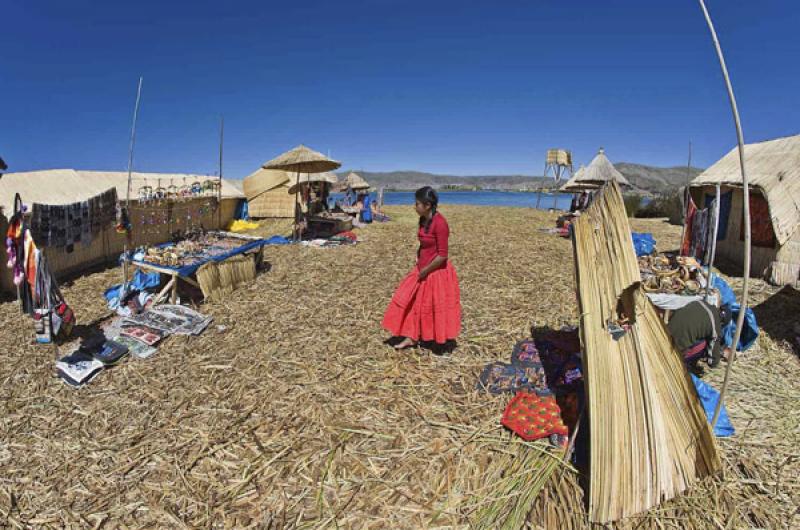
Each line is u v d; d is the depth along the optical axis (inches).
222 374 176.1
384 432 140.6
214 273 268.8
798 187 276.2
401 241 504.7
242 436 139.4
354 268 355.9
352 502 114.3
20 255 194.1
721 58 85.0
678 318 161.5
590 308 131.3
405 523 108.1
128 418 148.9
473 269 354.6
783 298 269.1
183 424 145.4
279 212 732.0
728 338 186.4
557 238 533.6
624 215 125.2
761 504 111.8
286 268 353.7
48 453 132.6
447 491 117.3
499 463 126.2
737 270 354.6
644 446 114.0
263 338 209.6
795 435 137.5
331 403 155.8
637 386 116.6
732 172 362.3
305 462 128.0
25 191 338.6
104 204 354.6
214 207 416.5
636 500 110.1
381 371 177.5
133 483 121.2
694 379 158.9
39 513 112.0
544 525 107.1
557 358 182.4
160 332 208.7
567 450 127.6
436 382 169.2
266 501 115.0
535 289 295.0
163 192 343.9
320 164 487.8
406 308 186.4
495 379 169.2
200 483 121.0
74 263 337.7
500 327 222.8
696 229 283.9
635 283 115.5
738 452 129.7
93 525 108.6
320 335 212.8
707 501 112.2
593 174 600.1
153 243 321.1
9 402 157.3
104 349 189.5
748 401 156.4
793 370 178.1
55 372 177.5
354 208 757.9
